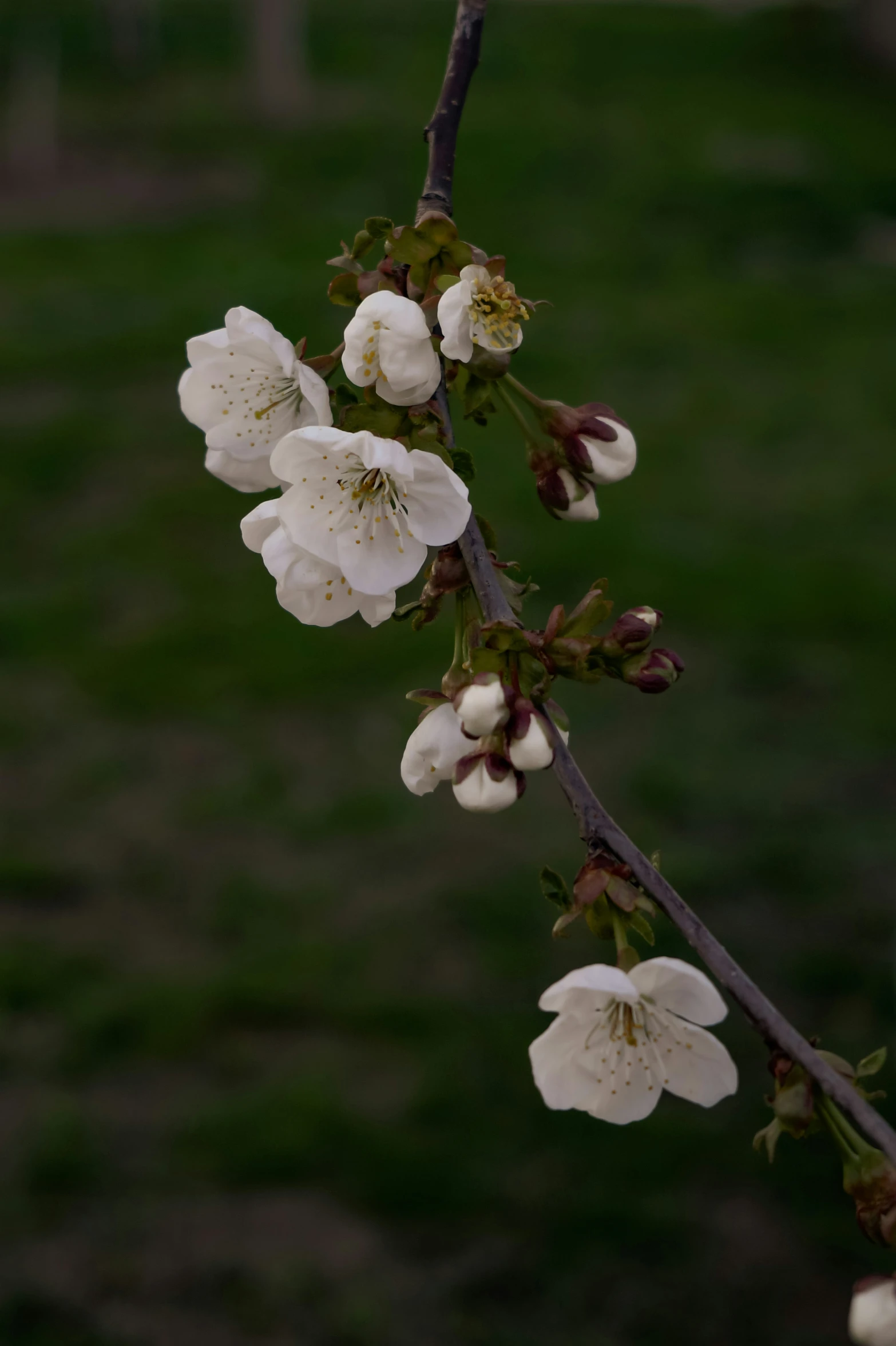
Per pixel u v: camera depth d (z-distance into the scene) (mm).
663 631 7309
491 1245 3766
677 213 16500
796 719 6496
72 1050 4422
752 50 24891
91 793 5926
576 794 1209
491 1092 4242
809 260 15234
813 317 13258
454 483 1235
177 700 6652
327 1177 3967
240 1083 4297
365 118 20406
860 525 8656
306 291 13367
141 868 5395
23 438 9891
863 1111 1090
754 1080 4355
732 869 5359
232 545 8375
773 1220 3832
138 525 8602
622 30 26078
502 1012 4570
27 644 7148
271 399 1407
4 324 12414
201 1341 3518
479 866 5426
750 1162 4020
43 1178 3959
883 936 4949
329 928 5027
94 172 18328
